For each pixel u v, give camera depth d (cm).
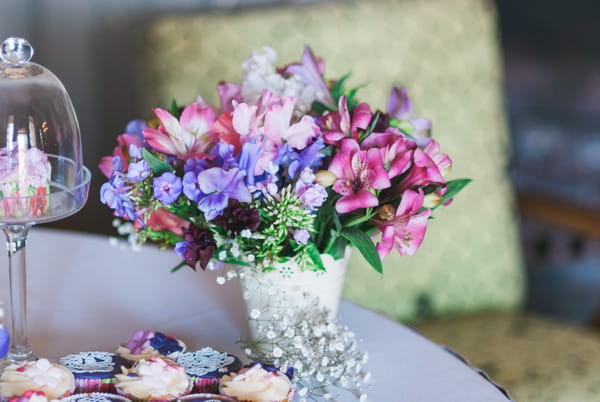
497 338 208
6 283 162
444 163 137
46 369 128
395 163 132
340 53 218
